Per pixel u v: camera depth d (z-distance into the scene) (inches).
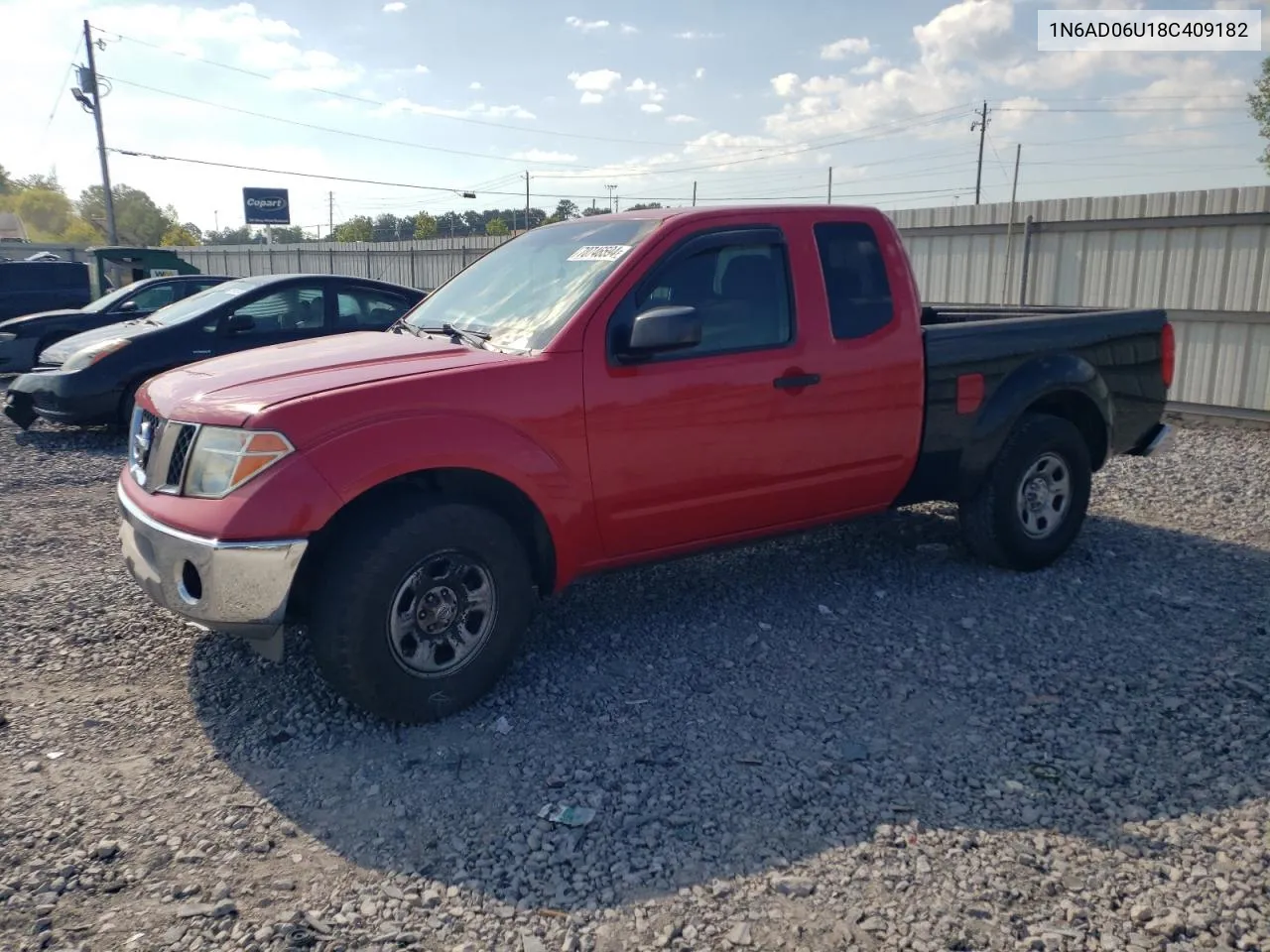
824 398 189.9
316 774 142.0
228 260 1434.5
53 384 386.3
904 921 109.7
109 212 1540.4
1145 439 248.2
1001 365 213.3
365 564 146.2
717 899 114.0
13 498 307.0
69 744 150.8
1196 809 131.0
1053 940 106.3
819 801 134.0
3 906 112.8
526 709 161.2
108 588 218.7
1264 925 108.2
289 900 114.5
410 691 152.6
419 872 120.0
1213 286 430.0
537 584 175.9
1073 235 478.9
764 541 199.3
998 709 159.8
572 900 114.4
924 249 552.4
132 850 123.9
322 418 146.1
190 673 175.3
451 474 157.6
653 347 161.9
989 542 219.5
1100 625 194.2
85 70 1492.4
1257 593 211.3
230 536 141.2
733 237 183.9
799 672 174.1
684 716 158.4
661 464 173.6
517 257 202.5
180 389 165.6
